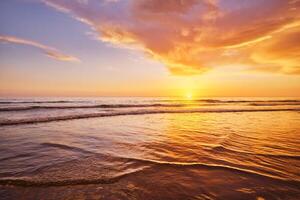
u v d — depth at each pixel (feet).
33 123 29.73
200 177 10.67
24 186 9.05
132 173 10.95
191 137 21.67
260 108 76.95
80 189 8.93
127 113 48.29
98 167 11.76
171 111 56.59
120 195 8.51
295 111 64.03
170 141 19.60
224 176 10.84
